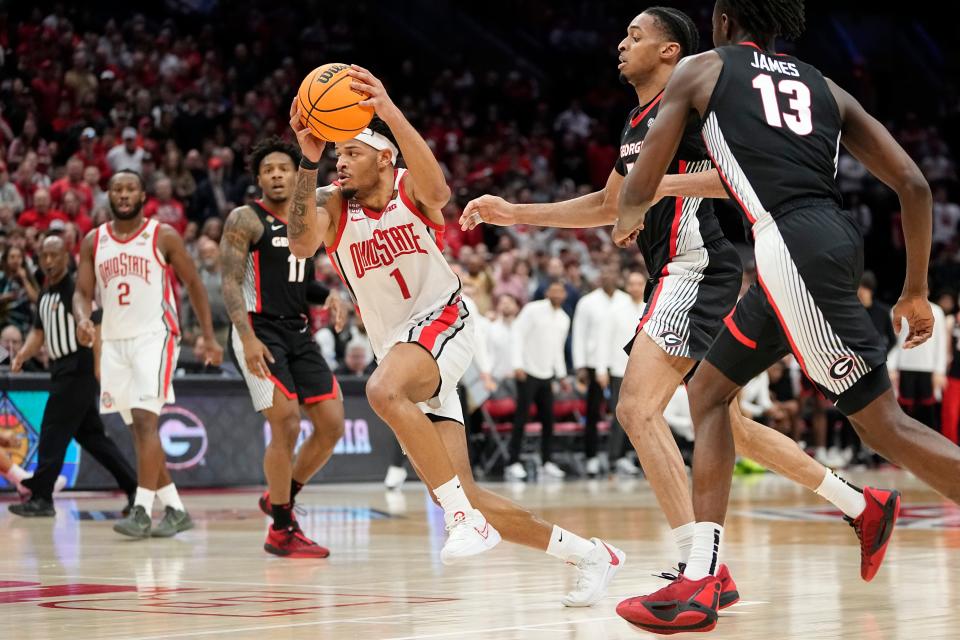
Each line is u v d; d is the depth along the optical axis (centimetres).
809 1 4962
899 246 4131
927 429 578
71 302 1526
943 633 612
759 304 612
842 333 578
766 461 759
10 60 3180
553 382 2466
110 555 1071
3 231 2236
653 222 786
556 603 740
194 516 1541
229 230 1102
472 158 3850
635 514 1518
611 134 4578
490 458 2498
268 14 4194
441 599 759
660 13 791
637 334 775
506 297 2525
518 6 4878
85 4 3816
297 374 1119
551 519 1438
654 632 588
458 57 4578
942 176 4266
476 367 2339
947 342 2719
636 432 745
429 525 1402
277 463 1066
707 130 604
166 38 3594
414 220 779
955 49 4884
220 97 3522
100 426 1559
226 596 777
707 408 629
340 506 1723
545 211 800
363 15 4400
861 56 4969
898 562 973
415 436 719
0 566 977
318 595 781
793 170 589
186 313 2219
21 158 2795
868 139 611
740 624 646
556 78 4825
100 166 2812
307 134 741
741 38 637
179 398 2031
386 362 745
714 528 607
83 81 3183
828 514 1516
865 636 602
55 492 1936
